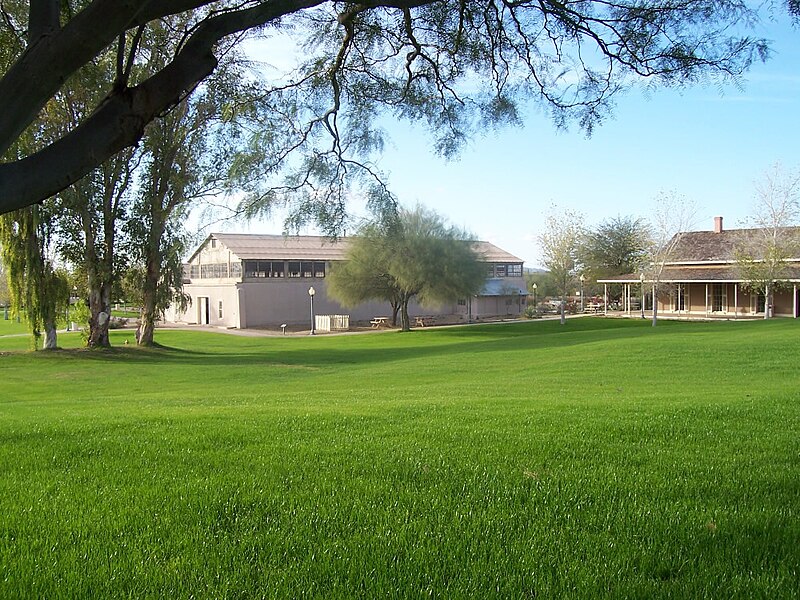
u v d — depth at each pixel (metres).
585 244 71.12
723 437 6.71
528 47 7.20
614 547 3.84
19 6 5.92
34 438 7.13
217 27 3.80
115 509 4.60
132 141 3.62
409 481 5.20
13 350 32.19
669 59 6.31
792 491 4.82
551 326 52.09
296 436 7.06
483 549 3.84
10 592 3.35
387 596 3.29
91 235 30.89
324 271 61.19
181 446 6.60
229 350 36.62
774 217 46.38
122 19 3.19
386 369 22.59
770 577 3.41
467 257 48.66
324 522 4.30
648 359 19.86
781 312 49.31
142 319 34.28
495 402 10.20
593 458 5.85
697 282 52.66
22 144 13.79
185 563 3.68
